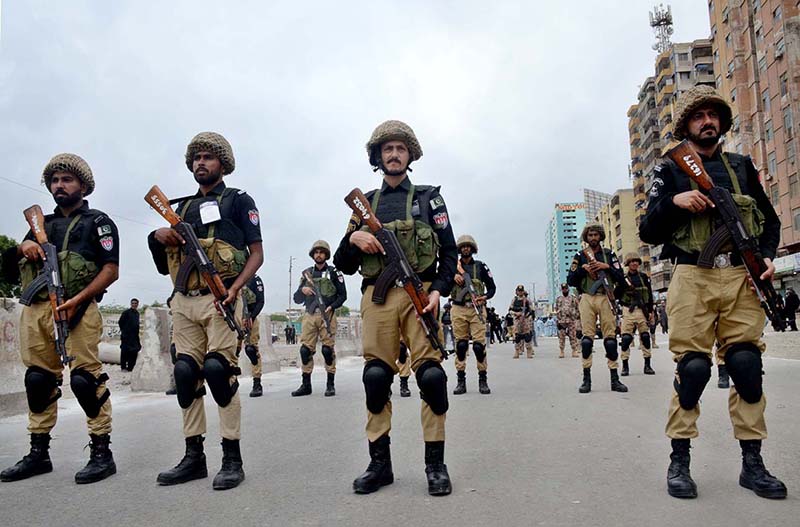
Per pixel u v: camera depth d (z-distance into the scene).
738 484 3.54
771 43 45.12
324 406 7.47
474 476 3.88
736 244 3.38
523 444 4.78
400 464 4.26
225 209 4.15
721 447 4.51
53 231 4.30
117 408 7.86
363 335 3.78
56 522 3.16
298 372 13.63
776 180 45.12
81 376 4.04
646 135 82.38
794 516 2.98
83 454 4.92
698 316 3.46
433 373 3.57
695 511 3.09
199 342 4.04
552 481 3.71
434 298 3.66
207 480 3.96
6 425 6.40
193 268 3.94
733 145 50.75
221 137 4.27
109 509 3.36
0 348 7.15
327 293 8.97
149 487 3.81
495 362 14.87
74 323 4.09
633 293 10.09
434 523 3.01
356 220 3.93
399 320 3.72
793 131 42.69
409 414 6.54
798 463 3.93
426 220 3.86
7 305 7.37
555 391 8.23
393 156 3.88
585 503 3.27
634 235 89.81
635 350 16.39
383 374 3.67
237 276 4.02
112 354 17.95
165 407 7.82
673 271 3.66
